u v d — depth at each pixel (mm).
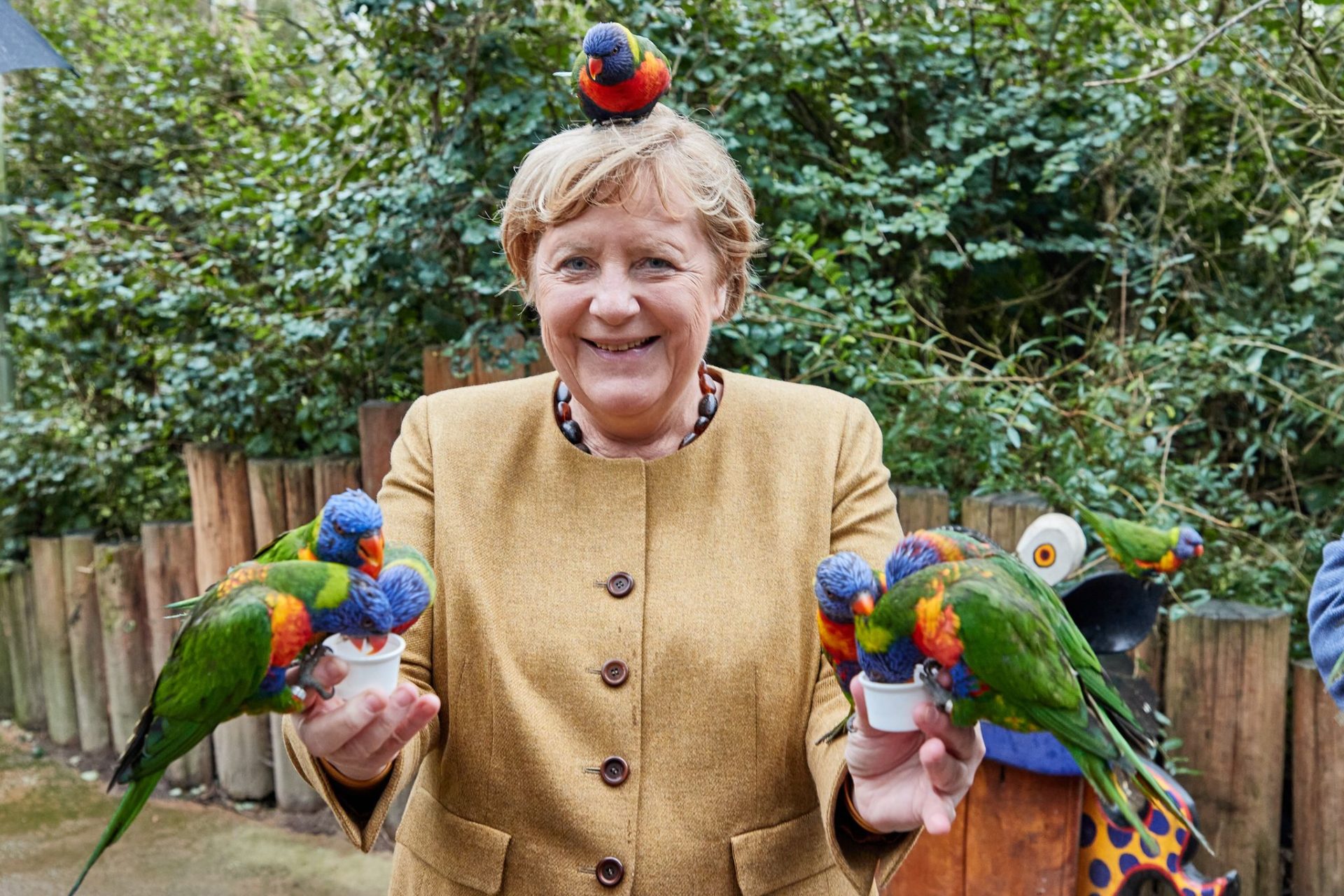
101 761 4621
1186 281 3824
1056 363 3869
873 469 1650
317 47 5176
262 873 3766
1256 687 2730
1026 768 2295
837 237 3926
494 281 3535
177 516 4766
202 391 4223
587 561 1544
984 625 1223
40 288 4895
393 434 3670
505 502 1595
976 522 2988
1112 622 2510
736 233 1540
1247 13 3281
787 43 3539
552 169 1440
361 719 1227
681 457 1602
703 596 1517
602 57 1424
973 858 2398
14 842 3992
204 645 1215
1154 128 3891
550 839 1480
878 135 4016
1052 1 3869
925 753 1190
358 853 3889
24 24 2721
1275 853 2779
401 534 1575
